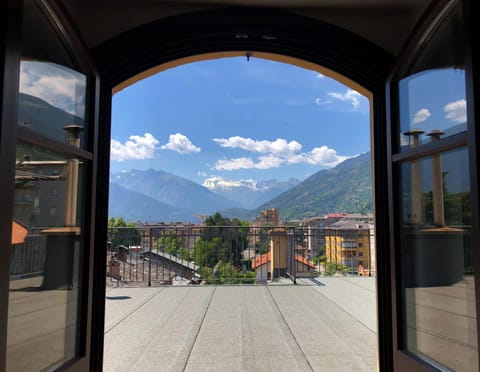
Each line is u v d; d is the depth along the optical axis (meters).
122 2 2.43
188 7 2.47
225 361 2.65
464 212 1.74
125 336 3.17
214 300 4.47
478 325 1.46
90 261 2.17
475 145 1.49
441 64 1.89
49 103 1.84
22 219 1.65
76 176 2.13
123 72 2.43
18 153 1.58
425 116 2.05
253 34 2.47
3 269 1.31
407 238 2.25
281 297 4.63
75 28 1.95
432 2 1.83
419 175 2.13
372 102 2.58
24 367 1.68
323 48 2.50
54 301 1.93
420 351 2.11
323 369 2.52
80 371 2.05
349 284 5.43
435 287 1.99
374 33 2.52
